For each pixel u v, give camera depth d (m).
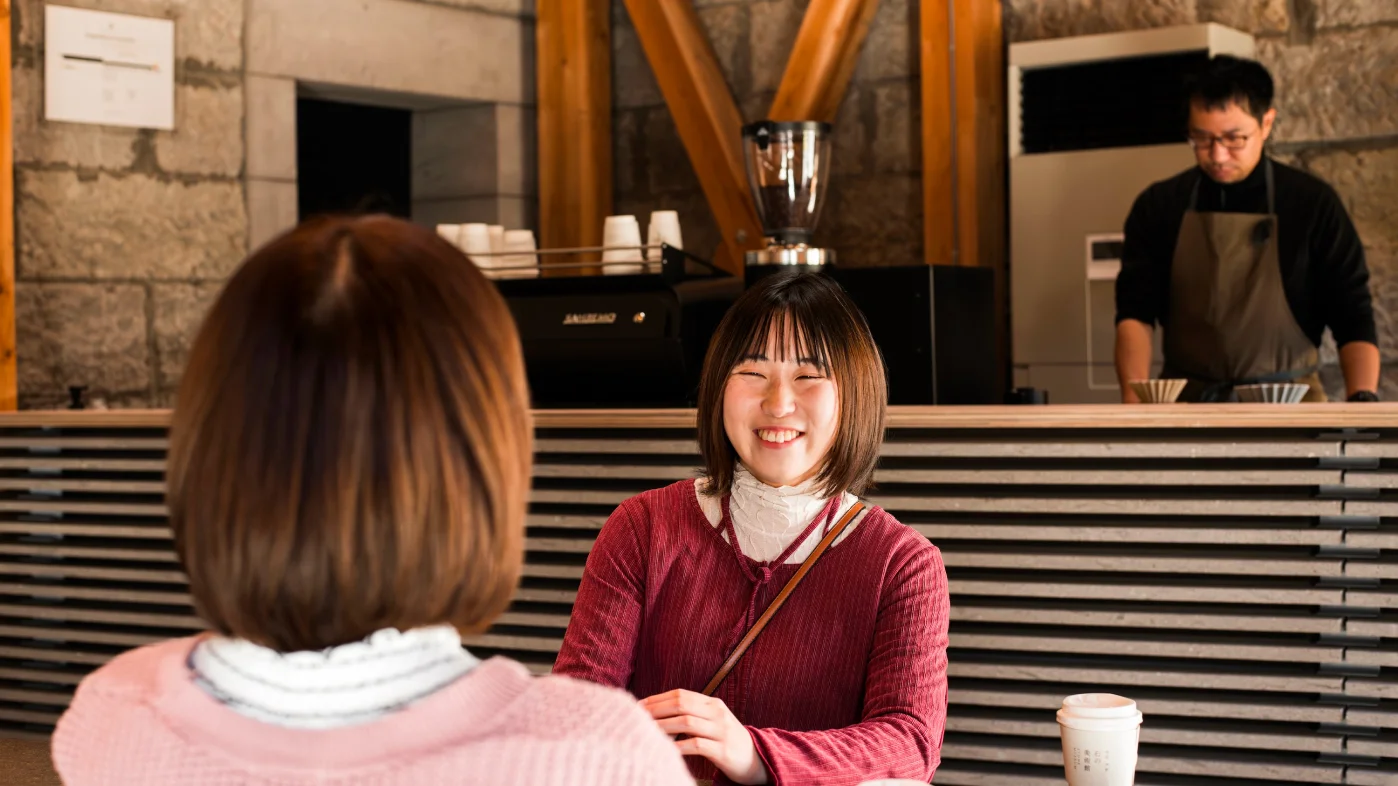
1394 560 1.99
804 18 4.83
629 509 1.76
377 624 0.69
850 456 1.63
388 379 0.67
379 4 4.72
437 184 5.22
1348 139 4.23
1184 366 3.80
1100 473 2.11
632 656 1.70
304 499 0.66
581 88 5.20
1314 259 3.68
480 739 0.67
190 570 0.70
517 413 0.72
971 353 3.17
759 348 1.62
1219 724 2.08
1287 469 2.03
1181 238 3.77
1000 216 4.69
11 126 3.65
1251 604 2.06
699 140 5.07
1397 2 4.14
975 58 4.53
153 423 2.72
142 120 4.17
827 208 5.04
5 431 2.87
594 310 2.90
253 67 4.42
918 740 1.51
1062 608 2.13
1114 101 4.27
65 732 0.73
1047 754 2.14
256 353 0.68
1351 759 2.03
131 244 4.16
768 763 1.42
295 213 4.54
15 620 2.89
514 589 0.74
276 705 0.68
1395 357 4.18
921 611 1.59
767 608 1.62
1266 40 4.31
